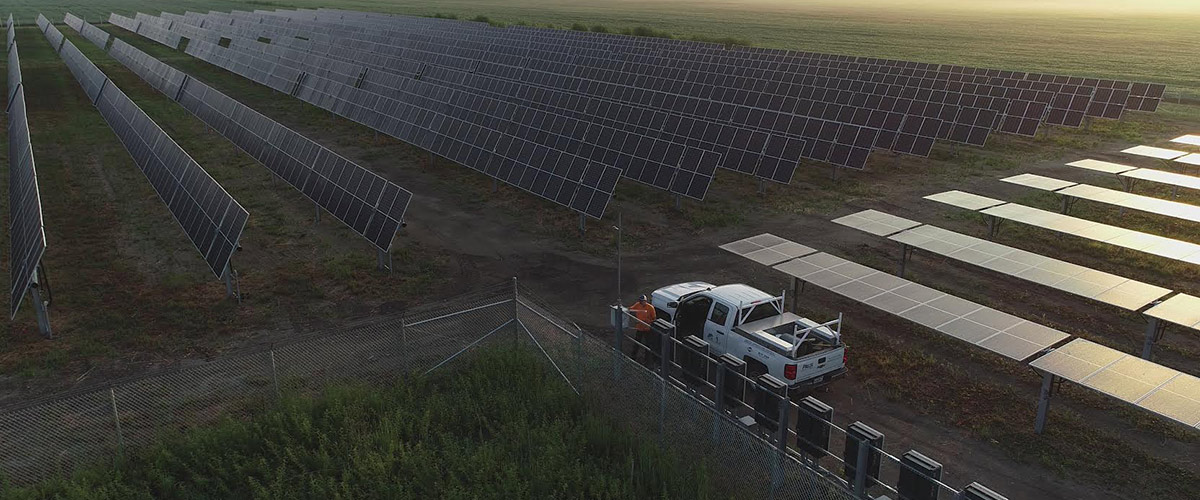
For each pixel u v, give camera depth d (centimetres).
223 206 2602
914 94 5794
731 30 15088
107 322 2259
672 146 3666
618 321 1889
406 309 2380
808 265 2219
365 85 6331
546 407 1769
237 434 1620
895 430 1722
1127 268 2720
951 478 1542
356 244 2981
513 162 3700
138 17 14175
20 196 3075
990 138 5100
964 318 1823
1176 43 12962
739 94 5656
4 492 1426
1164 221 3244
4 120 5597
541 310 2389
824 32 15125
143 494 1459
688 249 2972
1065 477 1535
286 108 6175
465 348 2003
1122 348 2102
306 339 2139
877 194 3769
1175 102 6556
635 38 9506
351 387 1809
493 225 3259
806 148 4212
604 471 1542
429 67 6938
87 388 1850
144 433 1664
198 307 2384
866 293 1998
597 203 3092
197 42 9862
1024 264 2223
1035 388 1878
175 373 1858
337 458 1566
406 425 1677
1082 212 3400
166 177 3478
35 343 2125
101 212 3381
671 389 1598
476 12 19562
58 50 10600
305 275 2656
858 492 1331
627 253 2928
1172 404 1399
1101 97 5478
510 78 6912
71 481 1478
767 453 1377
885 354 2067
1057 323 2277
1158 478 1523
